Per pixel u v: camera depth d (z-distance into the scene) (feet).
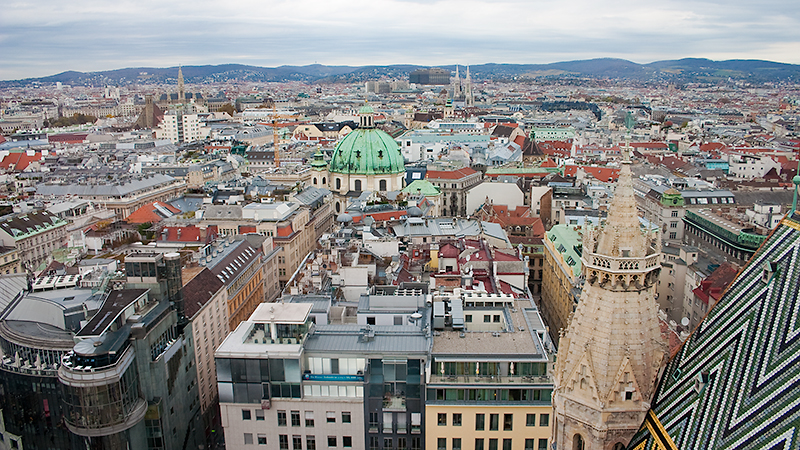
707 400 156.15
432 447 342.44
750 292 164.55
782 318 146.61
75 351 329.31
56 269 497.46
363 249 508.12
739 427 142.82
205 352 445.78
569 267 529.04
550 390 330.75
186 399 402.11
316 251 547.90
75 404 329.93
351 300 441.68
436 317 369.09
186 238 648.38
